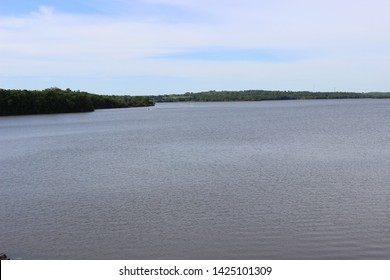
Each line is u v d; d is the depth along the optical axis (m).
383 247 19.09
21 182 33.97
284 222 22.48
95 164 42.00
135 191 29.83
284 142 57.12
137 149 53.28
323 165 38.62
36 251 19.31
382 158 42.09
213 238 20.44
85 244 20.05
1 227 22.61
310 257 18.20
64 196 28.95
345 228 21.47
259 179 32.88
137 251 19.16
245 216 23.58
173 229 21.73
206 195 28.22
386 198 26.86
